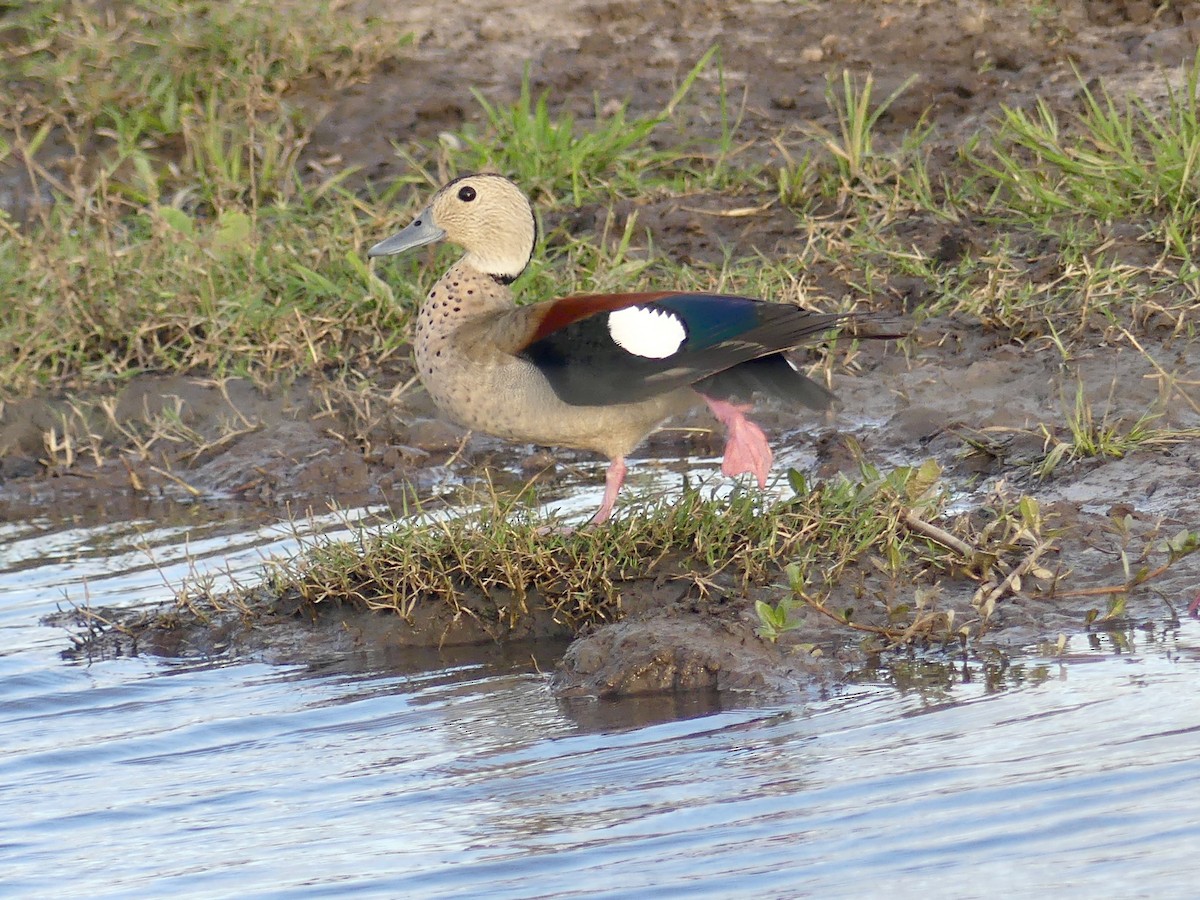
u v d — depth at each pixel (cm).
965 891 643
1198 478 1105
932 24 1875
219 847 748
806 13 1944
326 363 1484
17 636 1050
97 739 885
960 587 995
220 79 1883
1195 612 938
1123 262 1431
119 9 2031
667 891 666
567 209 1630
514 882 688
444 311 1059
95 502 1321
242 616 1046
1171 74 1708
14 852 753
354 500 1280
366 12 2017
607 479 1148
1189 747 751
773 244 1554
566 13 1998
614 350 991
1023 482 1151
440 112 1825
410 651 1000
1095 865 654
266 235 1620
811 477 1217
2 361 1482
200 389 1461
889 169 1619
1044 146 1558
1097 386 1277
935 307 1424
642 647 913
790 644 936
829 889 656
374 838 745
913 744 792
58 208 1639
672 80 1825
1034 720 805
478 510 1107
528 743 842
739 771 781
